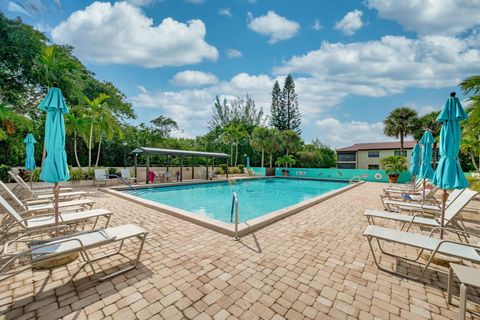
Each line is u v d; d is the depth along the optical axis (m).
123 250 3.85
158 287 2.79
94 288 2.75
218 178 19.06
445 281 3.04
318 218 6.20
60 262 3.28
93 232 3.21
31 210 4.61
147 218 5.93
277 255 3.75
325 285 2.90
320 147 43.16
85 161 21.17
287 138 29.58
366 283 2.96
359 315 2.38
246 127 38.09
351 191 12.40
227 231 4.70
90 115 15.41
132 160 23.39
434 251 2.85
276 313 2.39
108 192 10.23
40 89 14.84
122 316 2.30
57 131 3.68
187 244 4.17
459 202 4.54
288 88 37.66
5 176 11.05
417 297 2.69
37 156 17.27
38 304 2.45
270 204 11.05
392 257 3.72
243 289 2.79
